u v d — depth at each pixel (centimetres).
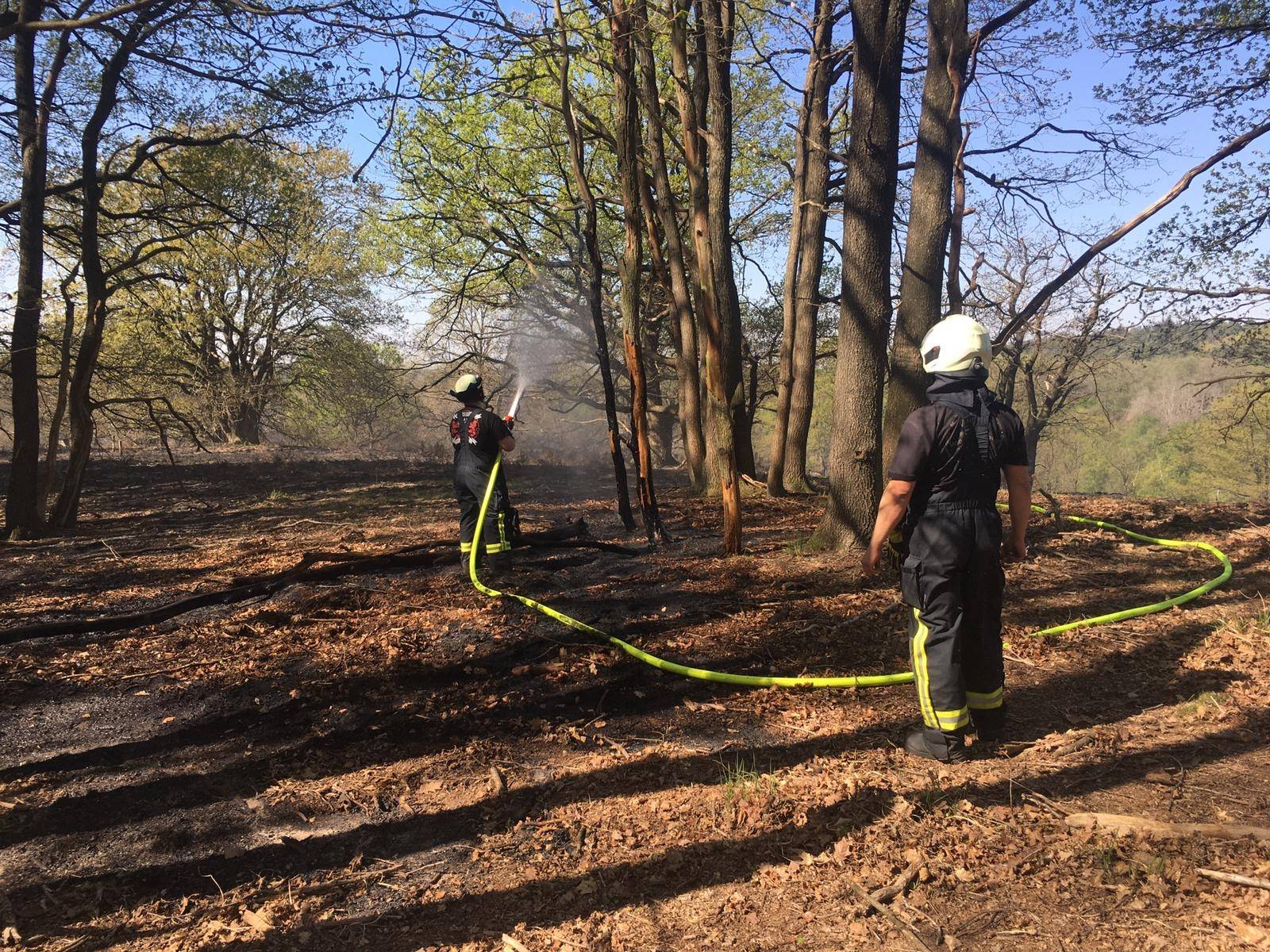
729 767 348
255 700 440
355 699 436
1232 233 1318
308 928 253
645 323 2202
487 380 2488
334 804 331
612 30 729
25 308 980
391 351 3170
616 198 1961
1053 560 700
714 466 1222
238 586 648
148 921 260
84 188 1041
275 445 2891
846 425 723
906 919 243
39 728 408
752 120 2059
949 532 333
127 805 333
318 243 2864
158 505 1291
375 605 610
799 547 748
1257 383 1969
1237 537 786
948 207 762
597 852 288
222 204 1334
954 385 338
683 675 458
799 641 507
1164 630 512
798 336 1194
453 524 992
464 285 2070
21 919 261
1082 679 436
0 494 1353
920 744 353
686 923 247
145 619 572
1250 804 298
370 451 2811
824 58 1019
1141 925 236
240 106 1096
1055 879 259
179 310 2633
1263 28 1027
